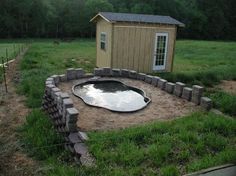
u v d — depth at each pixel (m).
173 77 10.10
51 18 36.00
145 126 5.09
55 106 5.72
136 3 41.03
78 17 37.62
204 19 42.72
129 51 11.51
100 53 12.63
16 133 5.61
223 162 3.98
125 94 7.62
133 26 11.29
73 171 3.81
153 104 6.56
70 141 4.53
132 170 3.69
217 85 9.88
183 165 3.95
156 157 4.01
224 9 45.56
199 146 4.33
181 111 6.15
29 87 8.42
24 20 34.44
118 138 4.54
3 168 4.30
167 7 41.41
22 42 27.72
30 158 4.65
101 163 3.87
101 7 38.09
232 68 12.80
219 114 5.99
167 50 12.37
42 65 12.40
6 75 10.52
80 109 6.03
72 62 14.36
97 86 8.30
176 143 4.46
